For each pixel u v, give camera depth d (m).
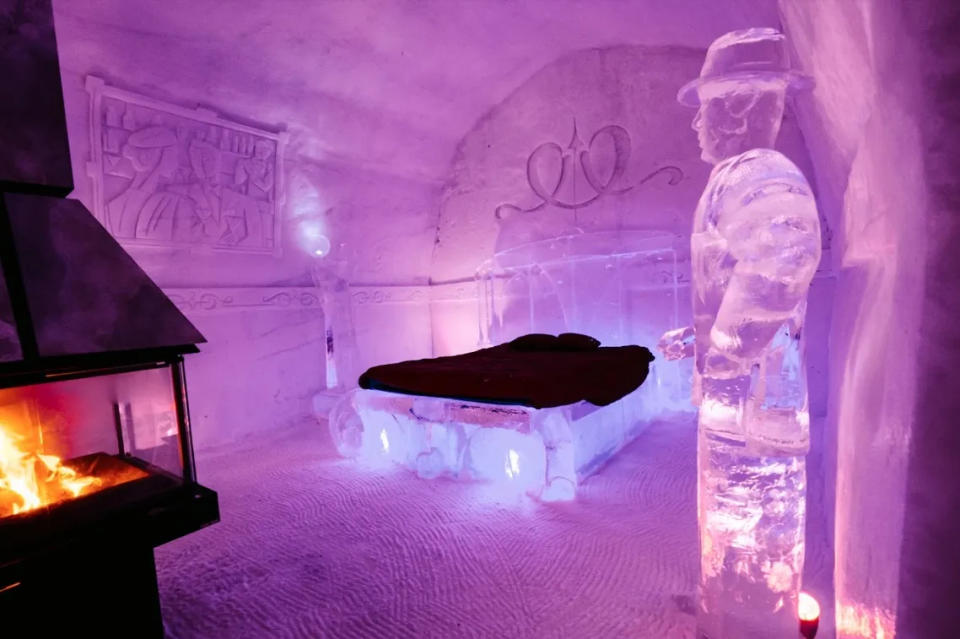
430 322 6.88
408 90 5.25
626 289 5.38
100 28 3.33
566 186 5.79
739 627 1.49
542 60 5.66
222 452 4.33
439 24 4.50
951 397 0.79
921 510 0.82
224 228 4.50
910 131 0.86
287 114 4.71
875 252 1.38
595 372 3.56
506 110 6.12
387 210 6.05
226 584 2.35
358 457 4.03
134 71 3.67
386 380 3.63
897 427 0.93
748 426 1.42
